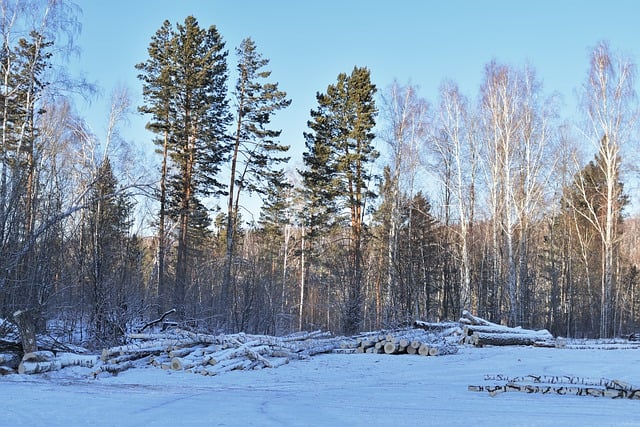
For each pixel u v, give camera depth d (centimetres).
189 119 3497
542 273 5288
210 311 2541
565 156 3959
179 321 2211
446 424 759
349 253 3609
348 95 3938
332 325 3959
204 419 778
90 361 1370
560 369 1527
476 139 3566
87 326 1931
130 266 2366
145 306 2120
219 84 3625
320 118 3922
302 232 4822
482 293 3984
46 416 773
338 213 4028
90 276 2023
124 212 2514
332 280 3916
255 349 1616
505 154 3384
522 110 3453
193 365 1426
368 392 1093
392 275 3322
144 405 893
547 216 4419
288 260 4809
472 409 881
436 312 4356
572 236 4769
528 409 884
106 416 788
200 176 3619
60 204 2089
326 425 746
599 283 4584
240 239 5266
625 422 774
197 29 3531
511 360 1764
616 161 3466
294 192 4744
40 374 1242
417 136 3494
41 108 2800
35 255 1883
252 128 3638
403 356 1867
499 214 3559
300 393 1079
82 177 2911
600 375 1395
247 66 3656
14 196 1856
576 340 2367
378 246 4309
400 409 880
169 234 3453
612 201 3562
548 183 3728
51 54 2612
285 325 3338
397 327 2772
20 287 1752
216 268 2903
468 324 2511
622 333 4691
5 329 1507
